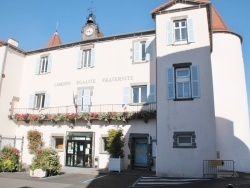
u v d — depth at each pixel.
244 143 18.61
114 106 19.17
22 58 23.98
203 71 14.92
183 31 16.20
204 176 13.48
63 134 20.48
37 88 22.70
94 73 20.52
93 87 20.25
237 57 20.19
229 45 20.11
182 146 14.20
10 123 22.11
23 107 22.91
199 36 15.52
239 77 19.84
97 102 19.83
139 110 18.19
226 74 19.52
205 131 14.04
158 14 16.78
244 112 19.34
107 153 18.53
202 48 15.29
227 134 18.47
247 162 18.25
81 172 16.27
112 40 20.52
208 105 14.34
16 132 22.44
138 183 12.13
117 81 19.52
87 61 21.25
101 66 20.38
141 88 18.89
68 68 21.67
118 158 16.80
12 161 16.33
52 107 21.45
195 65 15.12
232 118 18.80
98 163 18.67
